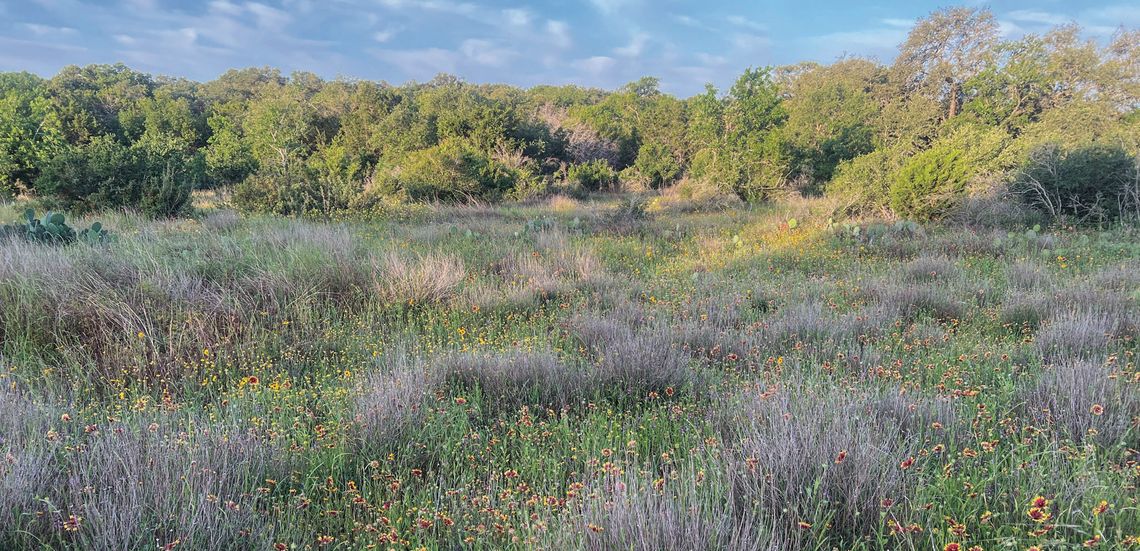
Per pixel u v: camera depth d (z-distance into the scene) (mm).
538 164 32688
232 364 4184
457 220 14906
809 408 2938
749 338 4766
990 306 6008
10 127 18031
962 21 36219
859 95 33281
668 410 3512
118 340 4363
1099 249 9562
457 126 35469
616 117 49094
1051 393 3252
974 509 2213
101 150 13328
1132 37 29844
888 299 6078
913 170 13719
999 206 13609
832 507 2275
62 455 2646
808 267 8719
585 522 2088
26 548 2076
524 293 6422
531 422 3270
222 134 37844
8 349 4223
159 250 6500
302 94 50812
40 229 7566
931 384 3742
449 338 5012
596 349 4516
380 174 22500
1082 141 13898
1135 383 3412
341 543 2242
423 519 2336
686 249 10570
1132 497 2242
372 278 6363
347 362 4477
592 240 11336
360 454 2924
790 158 24875
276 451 2834
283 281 5863
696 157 27438
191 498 2186
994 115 31844
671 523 1987
